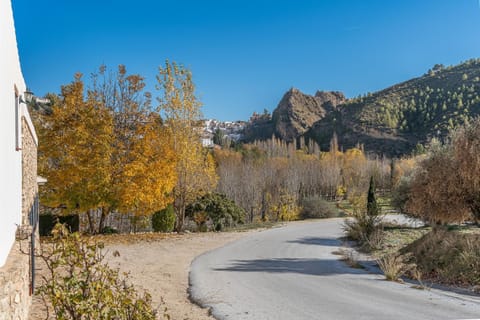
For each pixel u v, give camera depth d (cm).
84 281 416
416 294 905
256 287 985
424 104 13050
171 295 892
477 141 1280
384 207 4319
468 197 1338
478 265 1009
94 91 2028
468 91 12681
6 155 582
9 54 629
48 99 2250
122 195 1836
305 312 755
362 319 705
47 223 2019
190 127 2373
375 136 12606
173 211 2430
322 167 6325
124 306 438
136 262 1304
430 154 1549
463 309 764
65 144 1819
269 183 5038
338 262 1427
